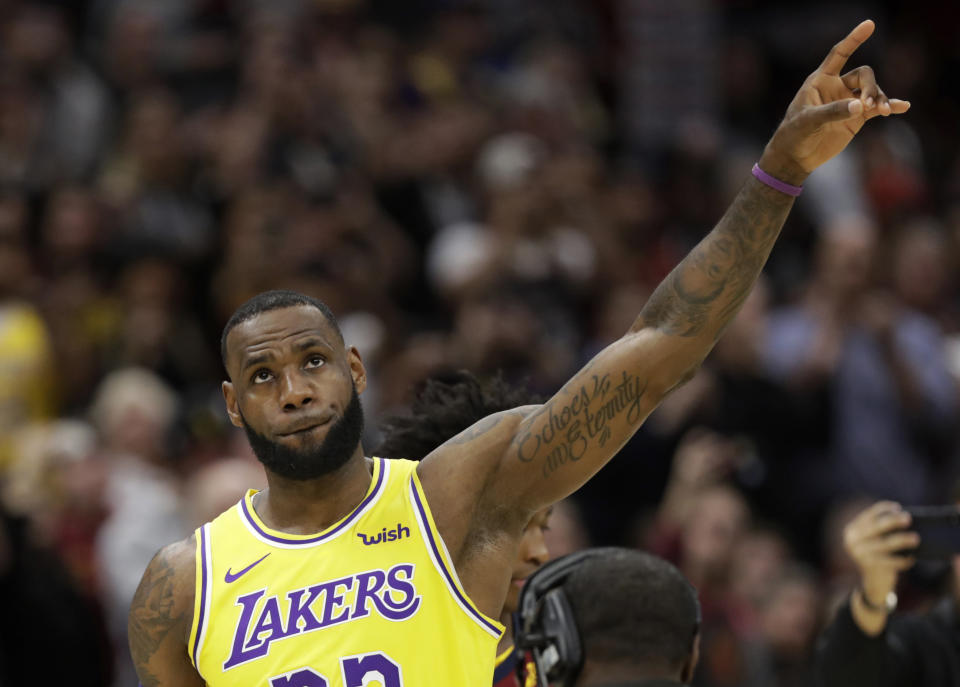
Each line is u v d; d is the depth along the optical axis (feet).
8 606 53.16
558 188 75.10
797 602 54.34
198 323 70.95
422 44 91.09
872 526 32.27
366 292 69.92
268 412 24.41
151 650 25.14
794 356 66.44
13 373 64.64
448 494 25.03
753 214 24.53
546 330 68.80
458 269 68.28
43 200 73.77
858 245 67.82
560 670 24.64
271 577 24.59
